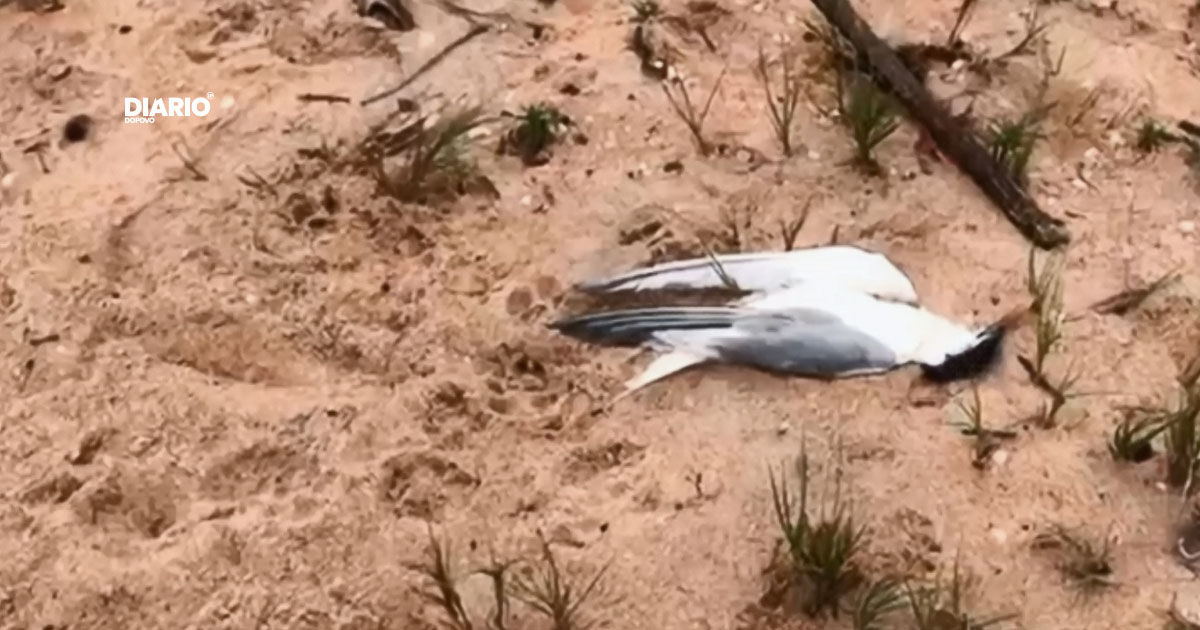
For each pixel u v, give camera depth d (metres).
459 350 2.83
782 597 2.54
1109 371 2.81
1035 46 3.31
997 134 3.12
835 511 2.61
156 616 2.53
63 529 2.61
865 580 2.54
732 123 3.17
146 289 2.90
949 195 3.07
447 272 2.94
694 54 3.29
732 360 2.82
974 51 3.30
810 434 2.72
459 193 3.05
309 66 3.26
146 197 3.03
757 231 3.00
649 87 3.22
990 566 2.56
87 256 2.94
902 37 3.33
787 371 2.81
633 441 2.71
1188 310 2.89
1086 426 2.73
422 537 2.60
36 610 2.54
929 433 2.73
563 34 3.32
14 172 3.09
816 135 3.15
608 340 2.84
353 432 2.71
